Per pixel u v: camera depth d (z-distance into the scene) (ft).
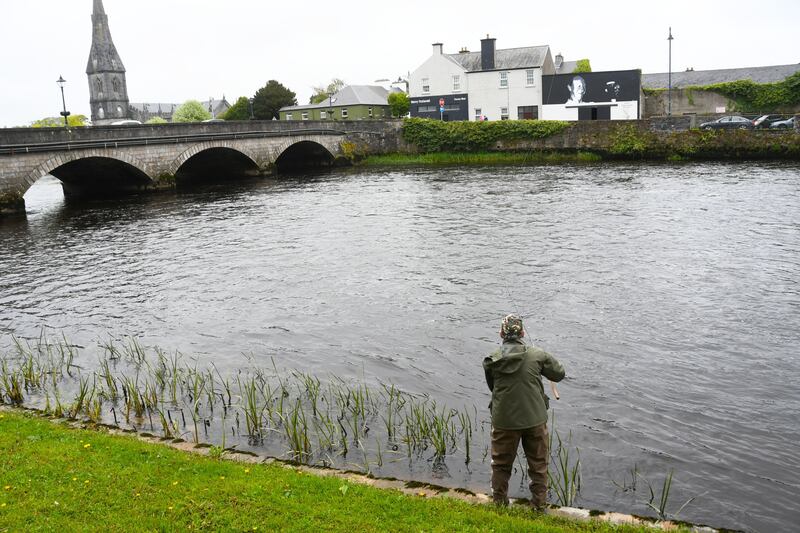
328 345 46.60
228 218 100.58
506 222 86.33
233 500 23.17
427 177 144.15
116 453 27.86
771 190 101.35
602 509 26.18
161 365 43.21
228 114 337.52
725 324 47.55
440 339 46.75
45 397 39.09
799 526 25.34
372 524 21.61
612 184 116.67
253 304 56.75
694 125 153.99
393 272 64.64
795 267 60.64
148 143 134.92
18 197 111.24
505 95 201.46
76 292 62.85
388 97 286.66
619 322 48.60
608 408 35.55
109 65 473.67
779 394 37.01
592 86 191.31
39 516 21.85
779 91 185.47
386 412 35.73
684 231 76.64
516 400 22.94
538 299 54.44
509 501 24.38
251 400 35.06
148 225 97.35
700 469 29.53
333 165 184.65
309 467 28.35
